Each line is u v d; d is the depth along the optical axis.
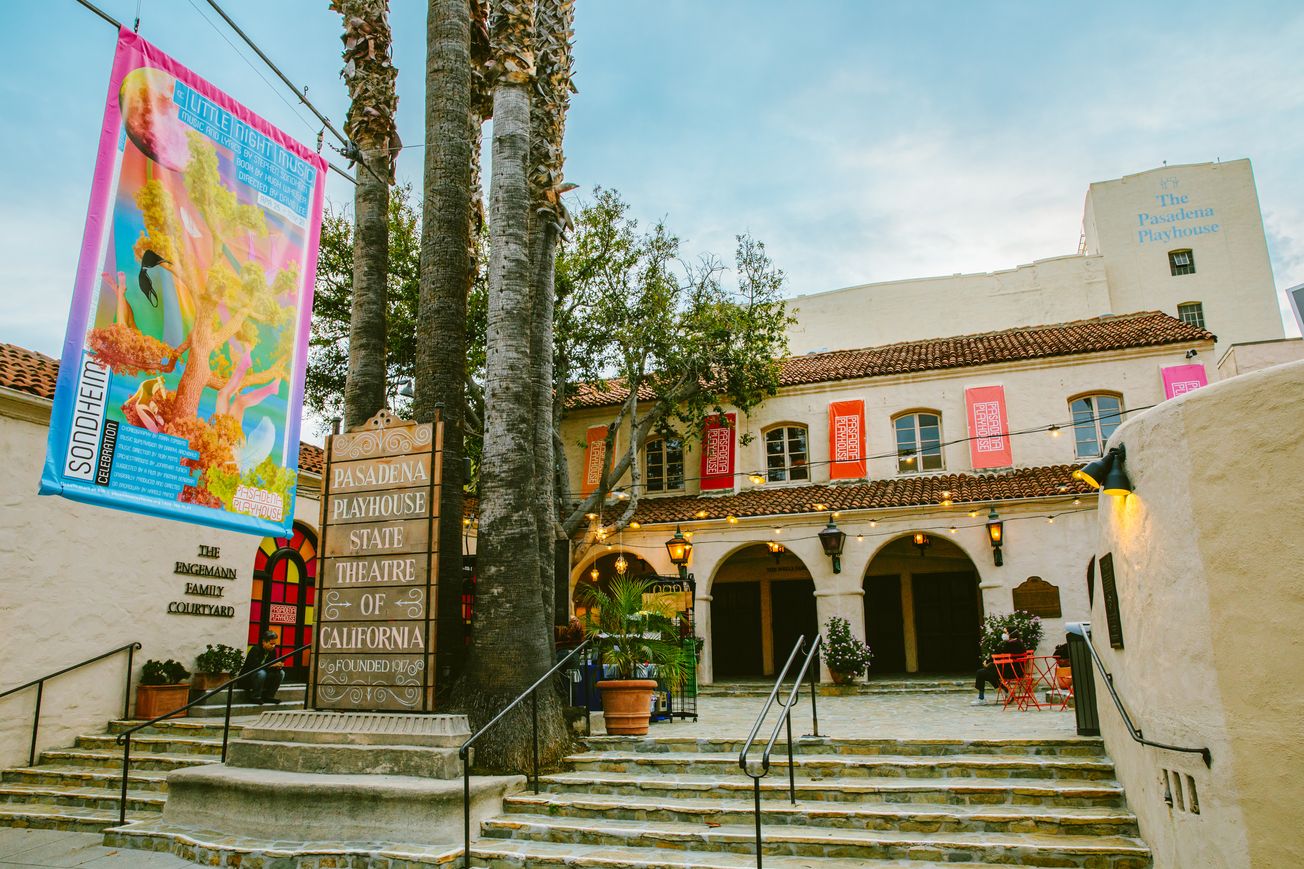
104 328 7.27
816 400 21.66
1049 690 14.63
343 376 20.50
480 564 9.58
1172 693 5.95
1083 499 17.52
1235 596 5.38
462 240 11.29
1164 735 6.09
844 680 18.11
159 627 13.05
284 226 8.93
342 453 9.59
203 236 8.08
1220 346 29.00
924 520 18.61
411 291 19.70
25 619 11.24
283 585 15.95
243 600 14.57
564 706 10.15
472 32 13.04
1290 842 4.93
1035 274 27.98
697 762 8.69
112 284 7.32
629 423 23.11
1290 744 5.02
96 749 11.45
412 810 7.60
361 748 8.42
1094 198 30.86
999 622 17.00
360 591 9.16
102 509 12.38
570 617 12.80
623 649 10.36
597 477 23.03
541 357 11.47
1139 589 6.61
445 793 7.59
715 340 20.53
